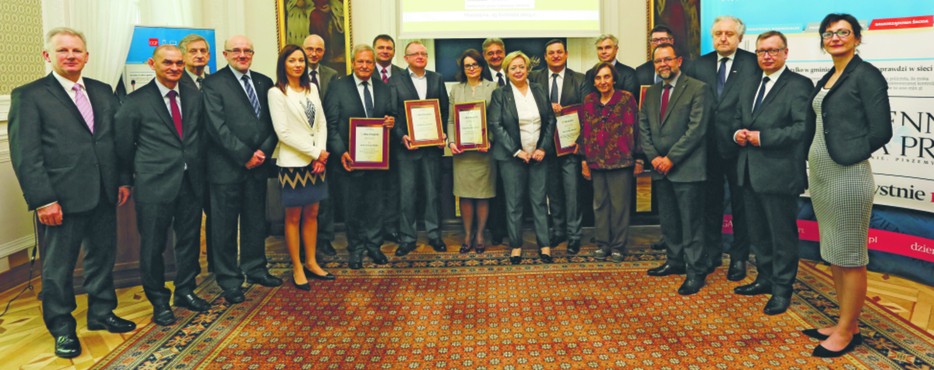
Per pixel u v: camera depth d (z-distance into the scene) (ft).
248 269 13.05
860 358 8.86
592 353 9.29
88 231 10.39
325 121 13.15
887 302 11.34
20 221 13.99
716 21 12.67
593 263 14.52
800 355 9.03
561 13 19.49
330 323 10.86
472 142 14.88
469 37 19.38
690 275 12.19
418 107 14.99
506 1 19.35
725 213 15.65
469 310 11.40
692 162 11.92
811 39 13.79
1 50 13.44
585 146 14.61
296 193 12.55
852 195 8.43
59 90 9.70
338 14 19.35
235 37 11.69
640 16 19.77
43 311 9.80
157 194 10.68
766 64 10.75
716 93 13.00
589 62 20.02
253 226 12.84
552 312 11.18
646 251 15.56
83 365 9.27
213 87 11.48
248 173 12.33
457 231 18.56
